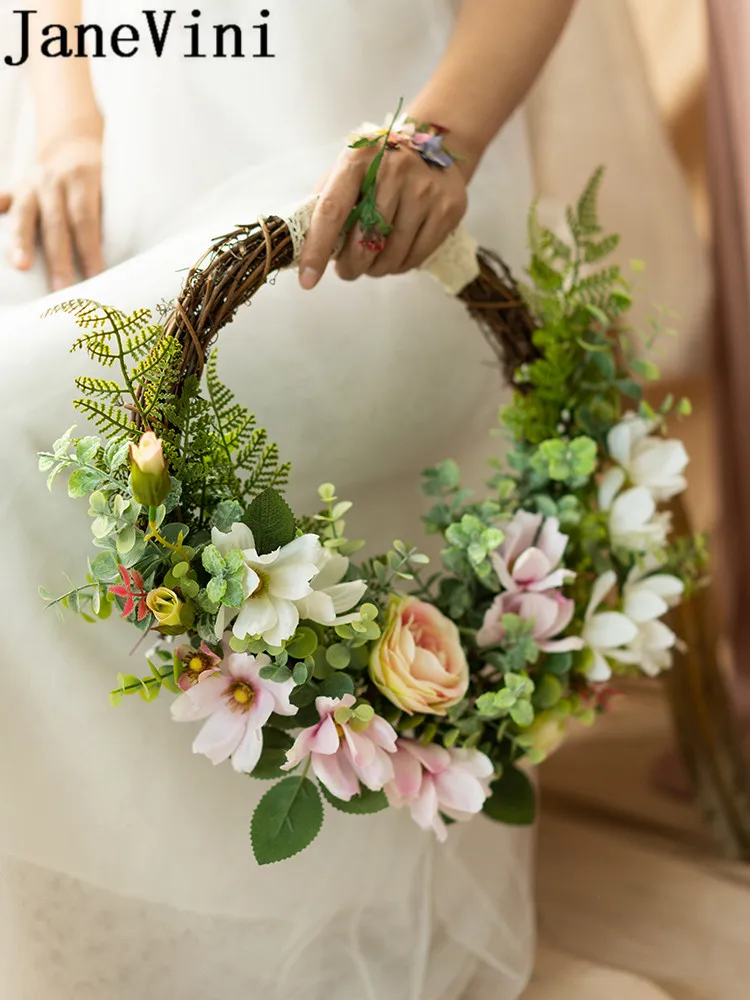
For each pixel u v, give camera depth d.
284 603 0.59
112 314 0.62
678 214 1.37
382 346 0.87
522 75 0.84
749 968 0.96
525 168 1.08
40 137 0.99
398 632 0.68
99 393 0.61
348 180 0.70
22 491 0.65
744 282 1.29
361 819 0.84
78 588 0.61
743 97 1.18
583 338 0.91
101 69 0.93
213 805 0.75
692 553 0.95
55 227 0.91
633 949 0.99
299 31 0.90
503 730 0.75
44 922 0.71
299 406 0.82
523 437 0.88
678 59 1.63
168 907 0.76
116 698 0.62
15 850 0.66
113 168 0.93
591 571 0.85
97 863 0.70
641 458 0.87
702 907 1.05
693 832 1.21
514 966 0.91
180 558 0.60
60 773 0.67
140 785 0.71
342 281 0.86
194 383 0.62
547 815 1.25
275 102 0.91
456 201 0.77
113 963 0.74
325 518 0.71
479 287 0.84
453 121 0.81
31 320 0.70
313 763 0.63
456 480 0.84
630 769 1.35
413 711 0.69
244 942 0.80
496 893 0.94
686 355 1.36
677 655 1.18
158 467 0.56
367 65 0.93
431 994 0.87
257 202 0.87
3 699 0.65
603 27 1.33
